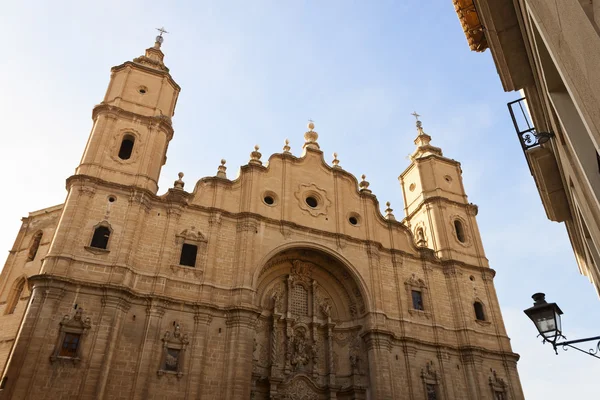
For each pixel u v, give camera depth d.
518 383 38.84
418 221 48.91
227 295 33.09
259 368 34.56
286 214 38.84
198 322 31.02
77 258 29.83
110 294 28.89
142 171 35.25
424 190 49.06
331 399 34.97
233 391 29.22
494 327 41.47
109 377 27.06
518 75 12.38
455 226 47.69
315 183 42.44
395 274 40.81
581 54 5.61
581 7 5.55
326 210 41.34
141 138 36.97
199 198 36.88
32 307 26.97
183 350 29.70
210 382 29.44
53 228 41.88
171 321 30.56
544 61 9.21
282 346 36.38
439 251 44.59
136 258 31.88
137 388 27.41
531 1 7.55
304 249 38.59
